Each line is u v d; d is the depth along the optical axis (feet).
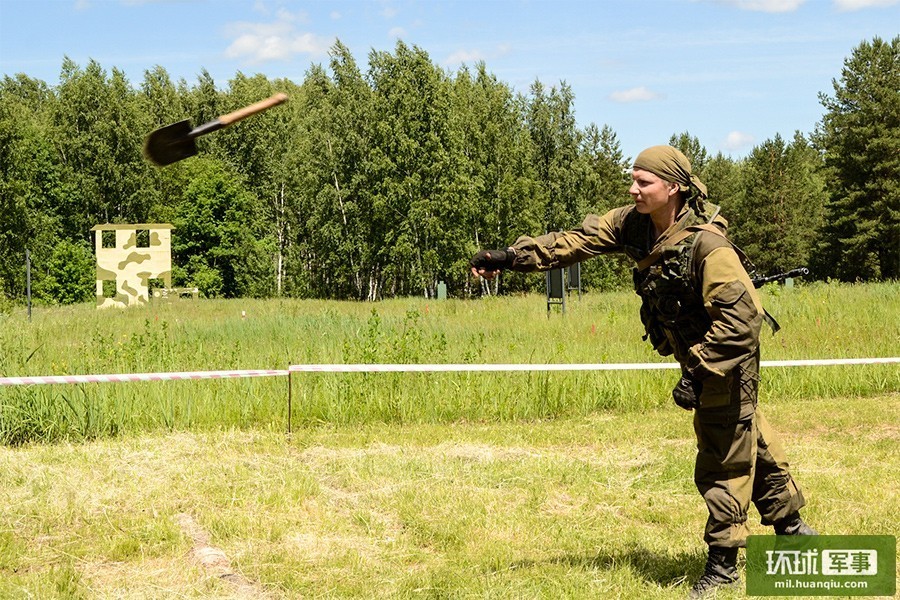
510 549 17.83
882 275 180.86
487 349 42.50
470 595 15.24
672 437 28.86
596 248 15.01
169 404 29.94
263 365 35.86
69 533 18.79
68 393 29.17
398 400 32.30
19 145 168.86
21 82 246.68
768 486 15.08
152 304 112.98
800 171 249.55
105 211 183.52
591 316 63.46
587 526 19.36
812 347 42.75
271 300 126.72
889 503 20.57
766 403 35.32
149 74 226.17
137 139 186.29
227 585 15.98
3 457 24.58
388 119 168.14
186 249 188.85
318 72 207.00
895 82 182.29
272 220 198.49
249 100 201.77
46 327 54.95
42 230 169.58
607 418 32.35
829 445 27.63
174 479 22.58
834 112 186.50
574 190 199.11
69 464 23.99
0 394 28.27
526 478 22.94
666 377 35.88
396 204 166.91
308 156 178.60
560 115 200.54
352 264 176.65
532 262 15.16
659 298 14.21
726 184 263.70
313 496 21.62
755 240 233.76
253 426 30.37
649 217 14.51
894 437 28.94
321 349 39.50
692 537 18.56
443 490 21.70
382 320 61.36
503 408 32.63
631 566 16.56
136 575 16.47
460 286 185.57
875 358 38.24
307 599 15.35
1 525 18.95
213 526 18.94
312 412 31.24
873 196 181.88
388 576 16.35
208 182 187.73
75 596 15.34
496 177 183.21
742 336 13.38
